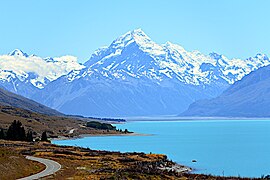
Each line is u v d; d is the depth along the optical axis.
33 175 89.50
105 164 123.25
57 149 162.62
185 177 102.31
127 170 100.25
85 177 89.25
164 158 159.75
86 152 158.62
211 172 149.50
